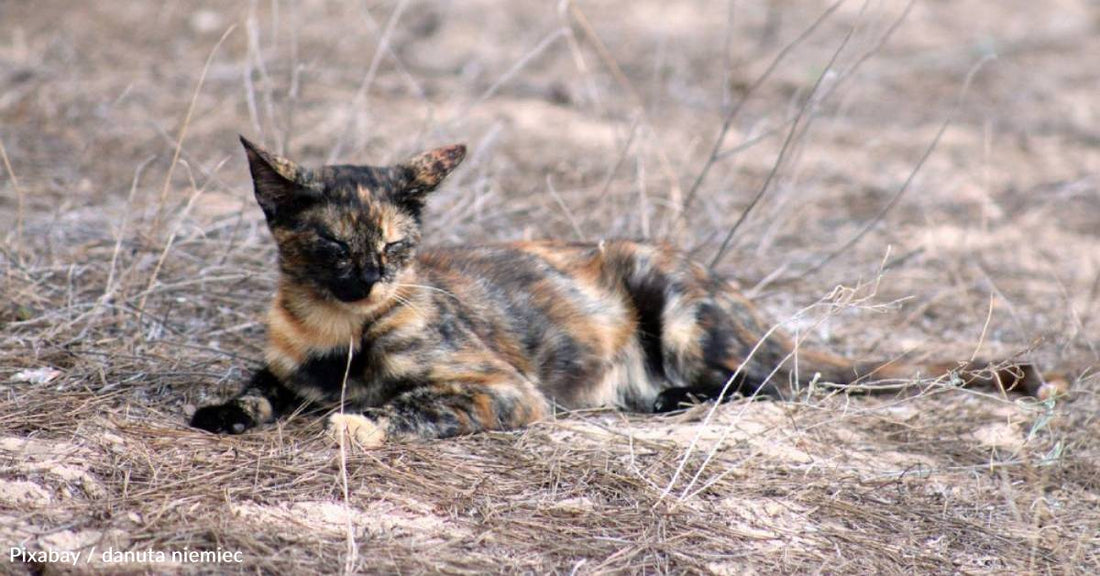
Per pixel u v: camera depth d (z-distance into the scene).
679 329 10.55
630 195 15.46
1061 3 33.09
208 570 6.90
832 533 8.11
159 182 15.38
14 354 9.88
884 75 25.84
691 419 9.88
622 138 19.23
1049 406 9.35
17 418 8.52
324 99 19.33
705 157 18.97
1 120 17.06
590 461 8.70
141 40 22.59
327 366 9.38
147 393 9.46
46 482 7.60
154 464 8.05
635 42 26.42
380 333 9.25
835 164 19.70
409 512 7.79
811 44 26.52
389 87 20.84
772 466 8.96
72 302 11.02
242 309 11.49
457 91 20.48
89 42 22.02
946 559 7.95
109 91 18.95
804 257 15.17
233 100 18.84
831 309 10.32
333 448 8.47
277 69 20.34
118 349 10.24
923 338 12.81
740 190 17.44
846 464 9.19
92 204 14.02
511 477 8.41
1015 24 31.06
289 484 7.93
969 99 25.00
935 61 27.12
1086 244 16.97
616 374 10.70
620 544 7.65
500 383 9.41
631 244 10.91
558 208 15.36
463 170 15.59
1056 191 19.12
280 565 7.01
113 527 7.21
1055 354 12.19
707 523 8.02
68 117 17.56
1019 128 23.27
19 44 21.00
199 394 9.52
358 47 23.55
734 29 28.00
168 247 11.04
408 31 25.23
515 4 28.75
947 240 16.50
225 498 7.63
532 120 20.12
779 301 13.51
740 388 10.39
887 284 14.51
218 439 8.57
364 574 7.00
